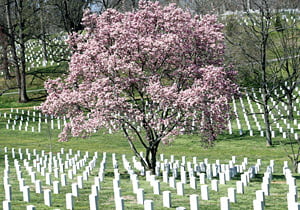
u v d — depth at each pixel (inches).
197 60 1080.8
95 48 1047.6
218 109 981.2
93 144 1657.2
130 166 1118.4
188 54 1073.5
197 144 1594.5
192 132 1046.4
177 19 1059.3
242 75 1915.6
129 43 1002.7
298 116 1932.8
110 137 1769.2
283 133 1636.3
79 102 1031.0
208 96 975.6
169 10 1098.7
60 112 1060.5
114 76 1016.9
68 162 1141.7
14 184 861.8
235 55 1957.4
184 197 732.7
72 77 1059.3
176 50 1040.2
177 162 1091.9
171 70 1093.1
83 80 1087.6
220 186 849.5
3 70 2898.6
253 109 2068.2
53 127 1996.8
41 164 1139.3
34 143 1697.8
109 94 949.8
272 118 1915.6
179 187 747.4
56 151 1515.7
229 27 2293.3
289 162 1268.5
